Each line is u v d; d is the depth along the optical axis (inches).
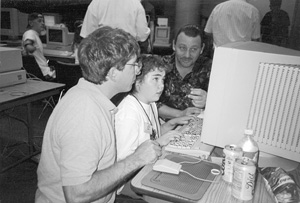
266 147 39.3
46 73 137.6
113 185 34.9
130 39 37.3
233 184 32.7
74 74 115.9
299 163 42.6
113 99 51.4
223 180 36.0
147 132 50.0
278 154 38.8
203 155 43.1
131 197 40.9
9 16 147.6
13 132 117.3
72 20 153.0
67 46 160.7
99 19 98.4
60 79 119.6
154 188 33.7
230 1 88.4
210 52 83.8
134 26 98.1
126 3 94.0
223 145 41.2
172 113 67.1
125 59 36.0
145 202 38.9
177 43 70.6
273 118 38.0
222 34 90.7
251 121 39.3
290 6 90.6
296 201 32.9
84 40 37.1
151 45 119.9
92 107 34.1
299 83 35.6
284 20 91.4
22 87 88.1
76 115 33.2
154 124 57.2
